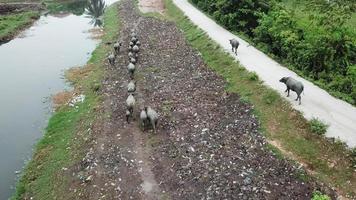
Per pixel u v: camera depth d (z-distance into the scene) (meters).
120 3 78.12
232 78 35.59
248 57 39.38
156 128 30.08
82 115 34.09
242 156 25.55
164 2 74.06
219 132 28.45
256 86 32.66
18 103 38.44
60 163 27.89
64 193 24.73
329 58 33.75
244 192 22.53
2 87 42.31
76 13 78.50
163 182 24.19
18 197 25.31
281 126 27.52
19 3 85.94
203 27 51.69
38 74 45.66
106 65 44.72
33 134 32.81
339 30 34.56
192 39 48.69
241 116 29.94
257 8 48.50
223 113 30.94
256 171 24.09
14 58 51.53
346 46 33.44
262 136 27.08
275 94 30.58
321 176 22.98
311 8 38.47
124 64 43.66
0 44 57.91
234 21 49.25
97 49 52.12
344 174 22.88
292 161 24.30
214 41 44.91
